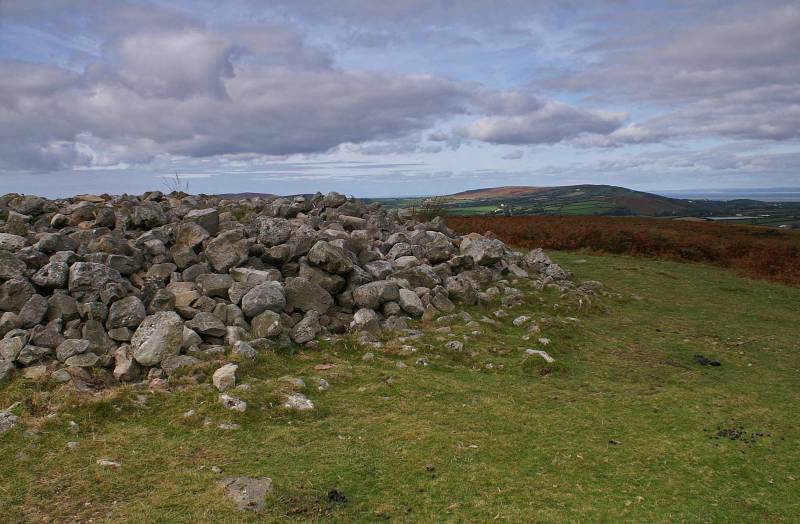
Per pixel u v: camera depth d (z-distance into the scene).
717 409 11.28
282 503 7.29
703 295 24.39
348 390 11.49
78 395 10.10
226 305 14.11
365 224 23.73
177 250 16.20
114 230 18.19
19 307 12.77
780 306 23.08
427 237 23.33
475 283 20.20
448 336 15.02
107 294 12.91
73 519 6.82
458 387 11.97
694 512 7.41
